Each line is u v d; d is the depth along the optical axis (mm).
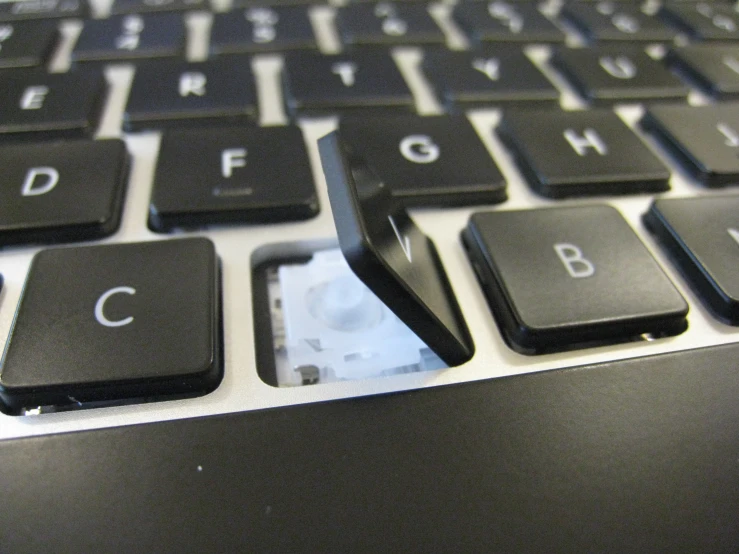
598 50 78
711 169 60
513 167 61
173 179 53
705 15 91
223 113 63
